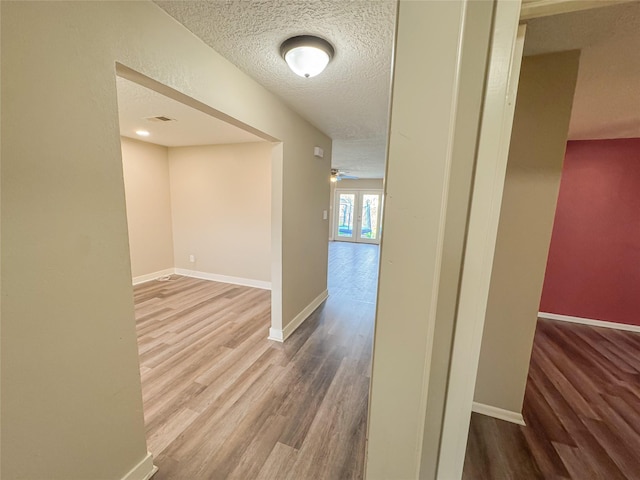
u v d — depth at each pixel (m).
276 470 1.32
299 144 2.60
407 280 0.60
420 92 0.54
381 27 1.26
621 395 1.90
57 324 0.90
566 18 1.15
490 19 0.55
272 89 1.95
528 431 1.59
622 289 2.96
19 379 0.83
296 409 1.71
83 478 1.02
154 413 1.65
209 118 2.78
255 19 1.21
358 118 2.61
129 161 3.92
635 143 2.81
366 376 2.06
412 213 0.58
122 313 1.12
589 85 1.74
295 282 2.79
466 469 1.35
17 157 0.78
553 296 3.21
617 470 1.35
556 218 3.10
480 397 1.73
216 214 4.34
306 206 2.91
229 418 1.63
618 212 2.92
